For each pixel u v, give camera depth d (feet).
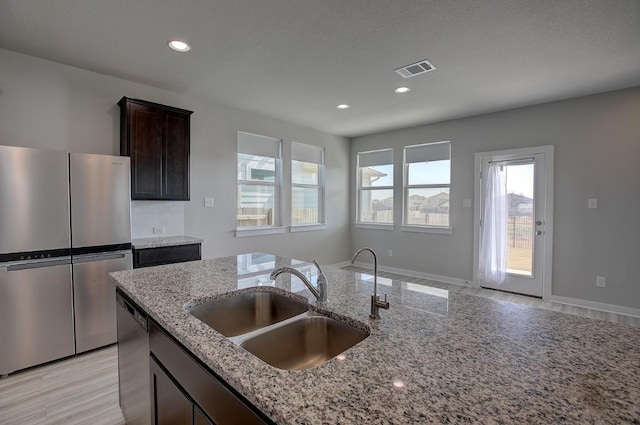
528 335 3.45
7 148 7.29
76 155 8.26
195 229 12.71
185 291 5.12
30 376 7.50
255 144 15.02
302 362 4.19
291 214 16.69
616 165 11.59
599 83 10.87
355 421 2.06
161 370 4.15
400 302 4.61
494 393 2.37
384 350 3.07
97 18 7.14
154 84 11.03
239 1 6.57
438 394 2.35
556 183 12.79
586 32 7.64
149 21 7.28
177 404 3.74
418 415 2.11
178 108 11.07
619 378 2.59
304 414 2.13
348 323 4.00
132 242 10.26
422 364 2.80
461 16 7.06
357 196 19.94
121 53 8.82
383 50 8.61
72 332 8.30
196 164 12.68
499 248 14.24
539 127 13.15
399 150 17.72
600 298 12.01
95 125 10.10
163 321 3.94
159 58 9.11
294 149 16.89
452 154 15.66
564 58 9.02
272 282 5.73
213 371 3.04
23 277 7.57
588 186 12.14
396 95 12.09
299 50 8.64
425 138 16.61
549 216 12.95
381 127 17.24
